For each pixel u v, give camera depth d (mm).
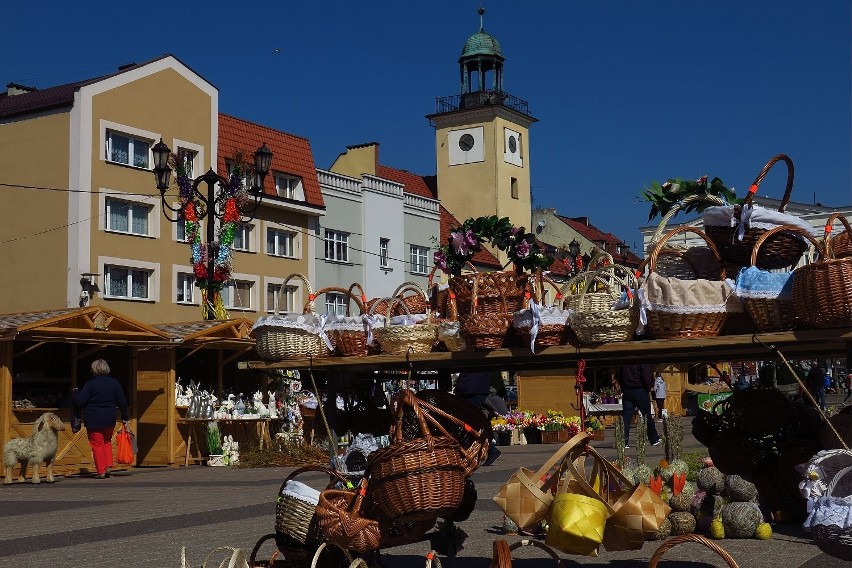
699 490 9352
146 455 21656
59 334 18766
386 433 8398
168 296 37969
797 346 6641
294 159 45688
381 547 6559
